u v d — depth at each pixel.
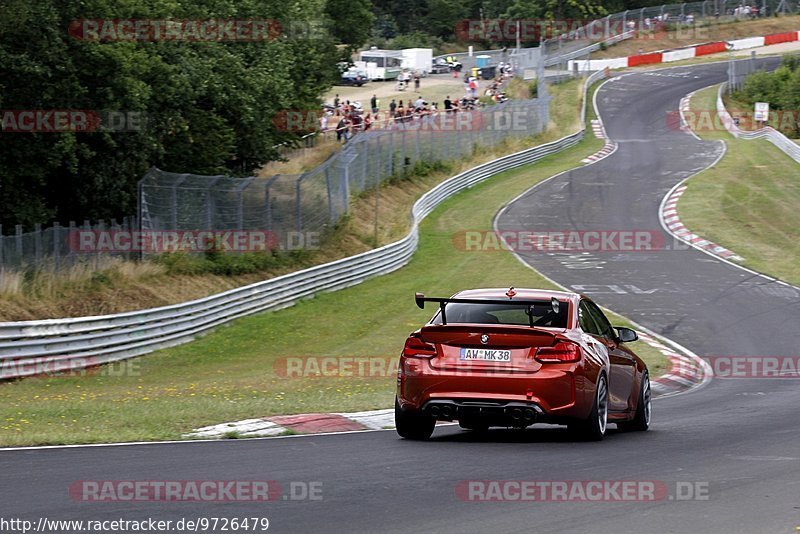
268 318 104.94
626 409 41.97
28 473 29.98
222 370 81.38
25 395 65.69
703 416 49.88
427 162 193.00
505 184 198.88
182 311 94.06
